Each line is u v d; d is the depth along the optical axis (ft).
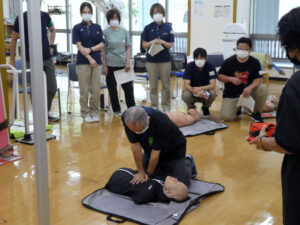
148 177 9.77
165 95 18.34
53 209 9.23
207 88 17.24
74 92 24.61
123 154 13.08
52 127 16.37
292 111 4.64
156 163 9.61
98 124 16.89
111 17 17.31
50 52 16.69
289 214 5.03
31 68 6.02
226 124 16.96
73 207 9.34
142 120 8.53
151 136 9.23
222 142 14.38
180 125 16.01
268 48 28.19
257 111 17.38
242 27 23.29
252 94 17.04
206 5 26.27
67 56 36.45
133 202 9.45
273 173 11.45
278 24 4.81
